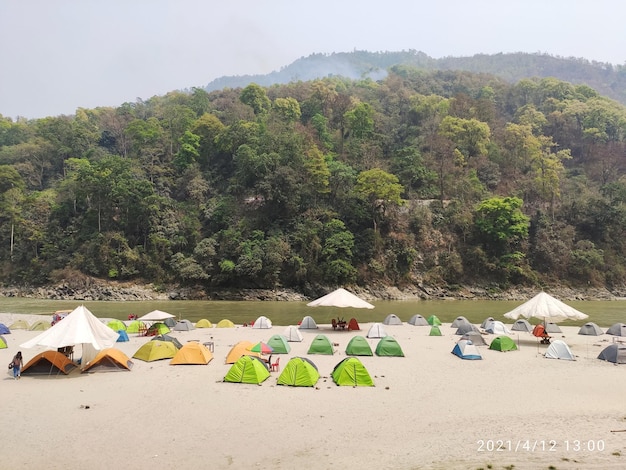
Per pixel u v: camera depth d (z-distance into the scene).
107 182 82.12
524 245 83.38
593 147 116.50
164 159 102.44
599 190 96.62
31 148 109.56
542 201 93.06
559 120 127.75
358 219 82.81
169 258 79.31
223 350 29.92
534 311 31.16
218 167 99.50
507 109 154.12
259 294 73.56
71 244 81.19
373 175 79.00
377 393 20.19
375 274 77.75
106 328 24.28
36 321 43.16
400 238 80.50
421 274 79.19
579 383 22.16
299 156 86.00
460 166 97.12
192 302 69.56
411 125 126.44
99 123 135.00
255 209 84.19
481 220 82.25
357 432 15.48
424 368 25.17
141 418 16.75
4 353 29.11
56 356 23.34
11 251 82.75
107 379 22.30
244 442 14.53
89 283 75.81
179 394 19.75
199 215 86.44
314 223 79.50
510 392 20.52
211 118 104.06
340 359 27.41
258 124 102.44
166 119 116.56
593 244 83.88
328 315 53.84
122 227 82.94
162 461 13.07
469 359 27.47
